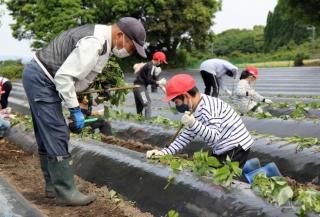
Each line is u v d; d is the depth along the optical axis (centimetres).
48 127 463
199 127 461
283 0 3891
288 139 689
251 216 377
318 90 1945
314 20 3853
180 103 478
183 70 3991
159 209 464
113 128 981
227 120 485
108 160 604
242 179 527
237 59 5150
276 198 377
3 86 987
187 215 432
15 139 901
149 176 511
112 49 459
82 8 4116
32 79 455
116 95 595
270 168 498
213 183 439
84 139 752
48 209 493
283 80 2547
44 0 4084
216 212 407
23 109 1556
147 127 928
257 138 722
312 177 604
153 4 3953
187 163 503
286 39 7244
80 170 638
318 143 652
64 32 465
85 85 473
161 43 4288
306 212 352
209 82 1188
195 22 4075
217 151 498
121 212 479
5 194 475
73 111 452
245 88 1033
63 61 453
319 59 4375
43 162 522
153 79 1080
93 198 505
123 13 4034
